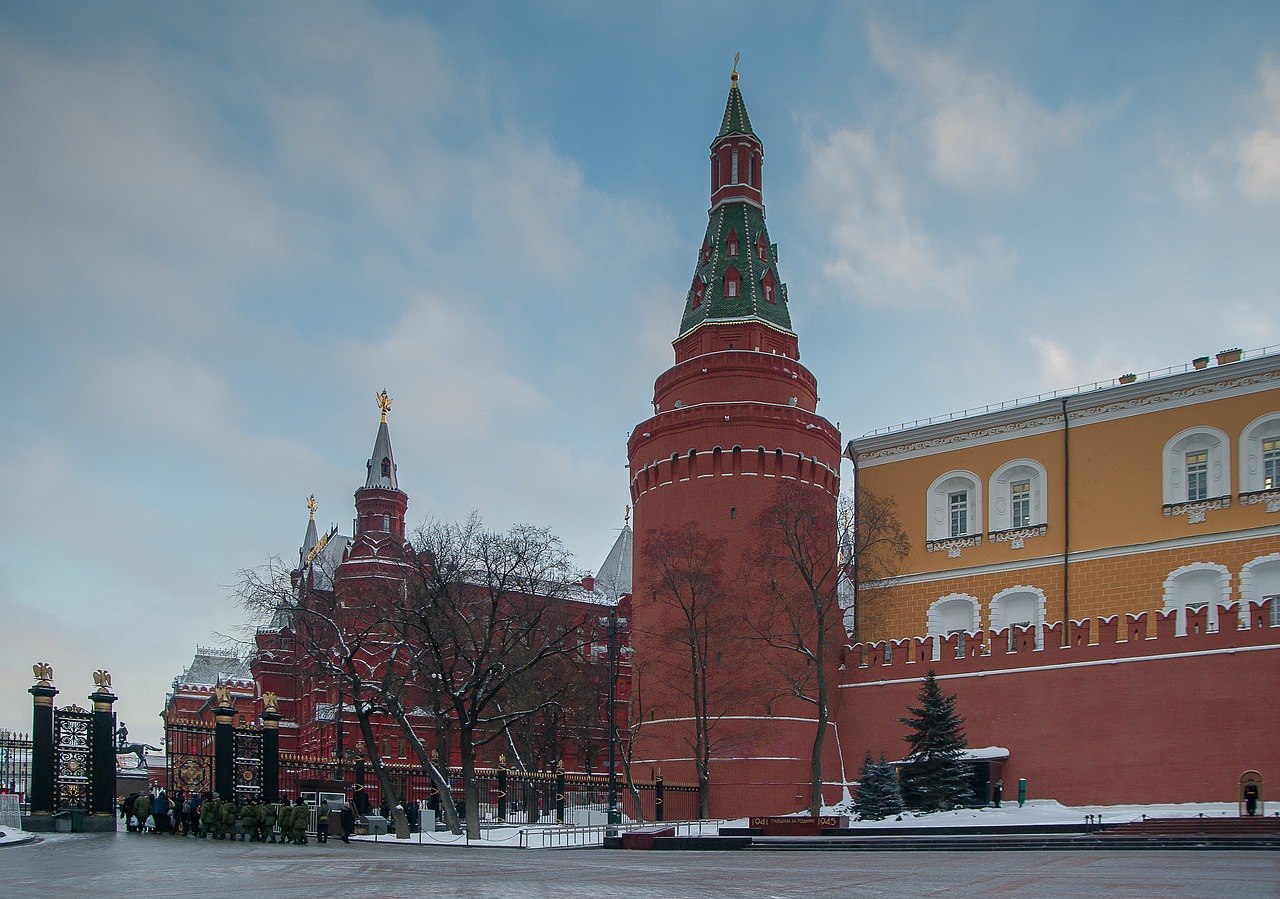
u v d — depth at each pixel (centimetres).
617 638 8031
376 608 5634
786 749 6456
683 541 6725
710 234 7694
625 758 6303
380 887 2134
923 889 2100
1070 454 6469
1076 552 6331
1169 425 6172
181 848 3297
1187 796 5238
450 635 5462
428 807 5709
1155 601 6028
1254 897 1844
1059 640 5838
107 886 2092
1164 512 6091
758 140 7806
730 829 4809
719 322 7356
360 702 5191
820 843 4072
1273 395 5878
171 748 4362
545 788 6650
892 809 5331
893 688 6391
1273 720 5062
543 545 5706
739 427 6900
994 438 6756
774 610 6600
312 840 4166
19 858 2788
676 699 6675
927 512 6912
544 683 7112
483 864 2997
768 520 6644
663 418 7100
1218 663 5266
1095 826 4216
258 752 4428
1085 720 5619
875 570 7006
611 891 2078
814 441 7075
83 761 4016
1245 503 5859
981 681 6025
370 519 10206
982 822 4784
